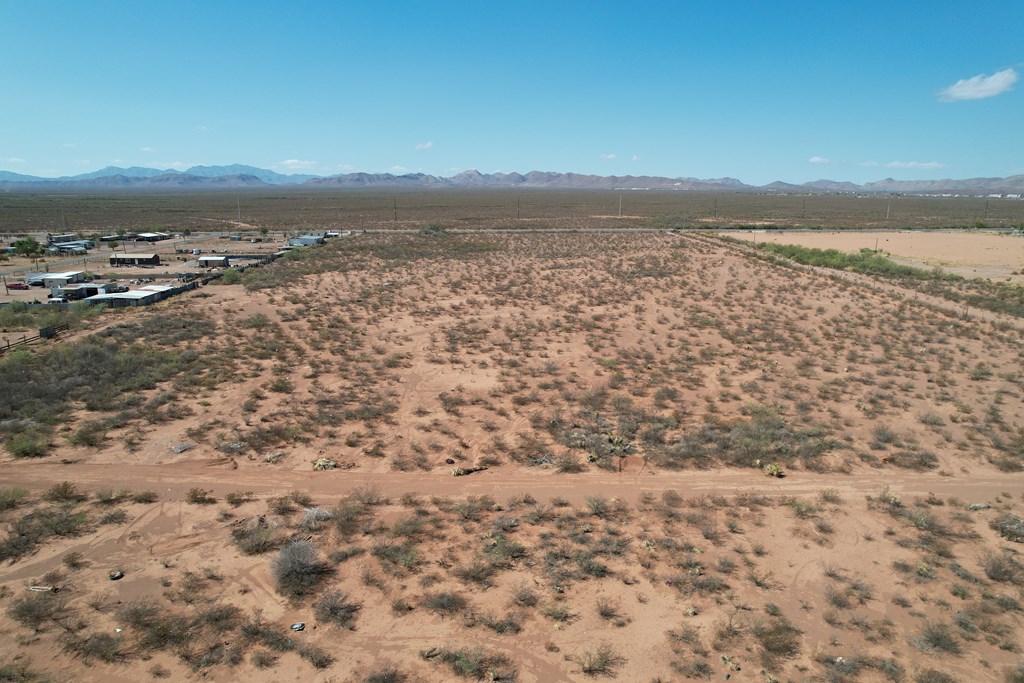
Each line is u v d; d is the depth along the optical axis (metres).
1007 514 15.98
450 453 19.50
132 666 10.66
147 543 14.34
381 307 41.53
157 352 29.77
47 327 32.91
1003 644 11.41
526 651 11.20
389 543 14.40
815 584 13.22
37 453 18.70
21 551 13.84
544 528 15.26
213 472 17.94
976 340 33.69
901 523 15.62
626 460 19.06
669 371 28.09
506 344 32.50
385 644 11.34
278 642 11.24
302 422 21.77
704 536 14.93
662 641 11.48
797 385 26.05
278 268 57.84
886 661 10.98
